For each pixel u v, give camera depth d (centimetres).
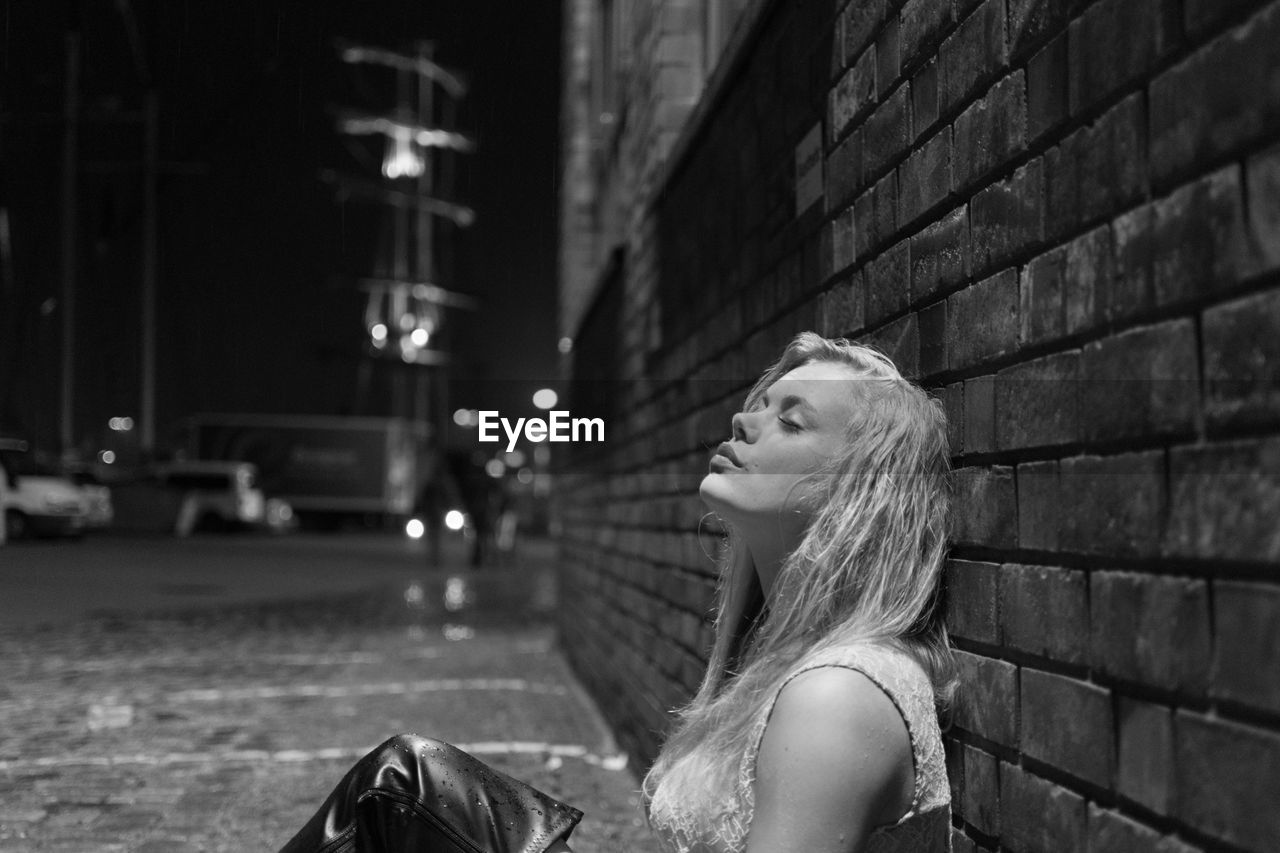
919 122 231
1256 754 127
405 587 1739
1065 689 171
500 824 198
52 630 1020
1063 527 172
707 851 180
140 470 3706
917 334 232
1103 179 161
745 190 379
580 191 945
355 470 4322
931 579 200
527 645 998
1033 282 182
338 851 196
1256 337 128
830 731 164
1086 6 166
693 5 530
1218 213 135
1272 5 126
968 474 208
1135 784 152
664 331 514
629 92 657
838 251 283
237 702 668
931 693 183
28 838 385
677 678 437
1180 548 142
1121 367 156
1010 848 189
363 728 594
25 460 2567
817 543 192
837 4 287
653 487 515
